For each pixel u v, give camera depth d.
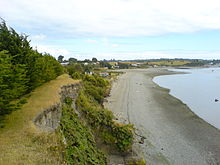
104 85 44.06
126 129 16.81
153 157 16.02
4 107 10.42
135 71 144.62
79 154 11.20
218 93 48.59
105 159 14.50
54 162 7.60
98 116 18.56
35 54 17.22
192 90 53.41
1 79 9.71
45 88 18.97
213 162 15.56
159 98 40.69
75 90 23.62
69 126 14.55
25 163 6.85
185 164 15.19
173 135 20.81
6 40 14.20
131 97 41.31
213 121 26.30
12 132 9.40
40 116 11.59
